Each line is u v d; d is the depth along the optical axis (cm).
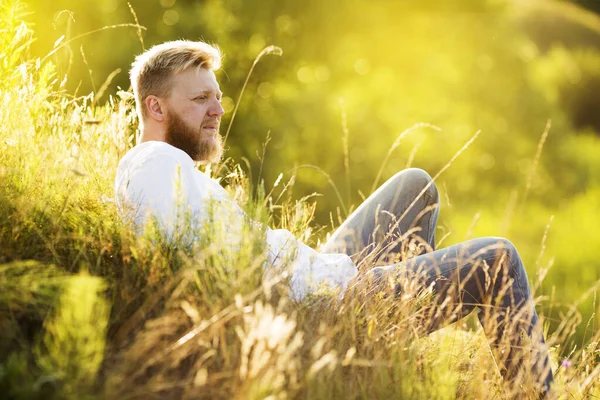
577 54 2322
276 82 1367
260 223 285
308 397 236
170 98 332
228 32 1270
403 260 305
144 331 243
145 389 217
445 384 262
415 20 1608
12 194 275
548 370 289
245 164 1303
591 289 386
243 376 224
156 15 1203
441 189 1689
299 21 1414
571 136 2052
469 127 1717
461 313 308
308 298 282
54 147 318
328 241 364
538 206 1675
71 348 208
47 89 350
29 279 234
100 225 284
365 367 263
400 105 1584
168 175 300
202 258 260
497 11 1819
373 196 368
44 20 877
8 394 200
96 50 1095
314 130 1440
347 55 1480
